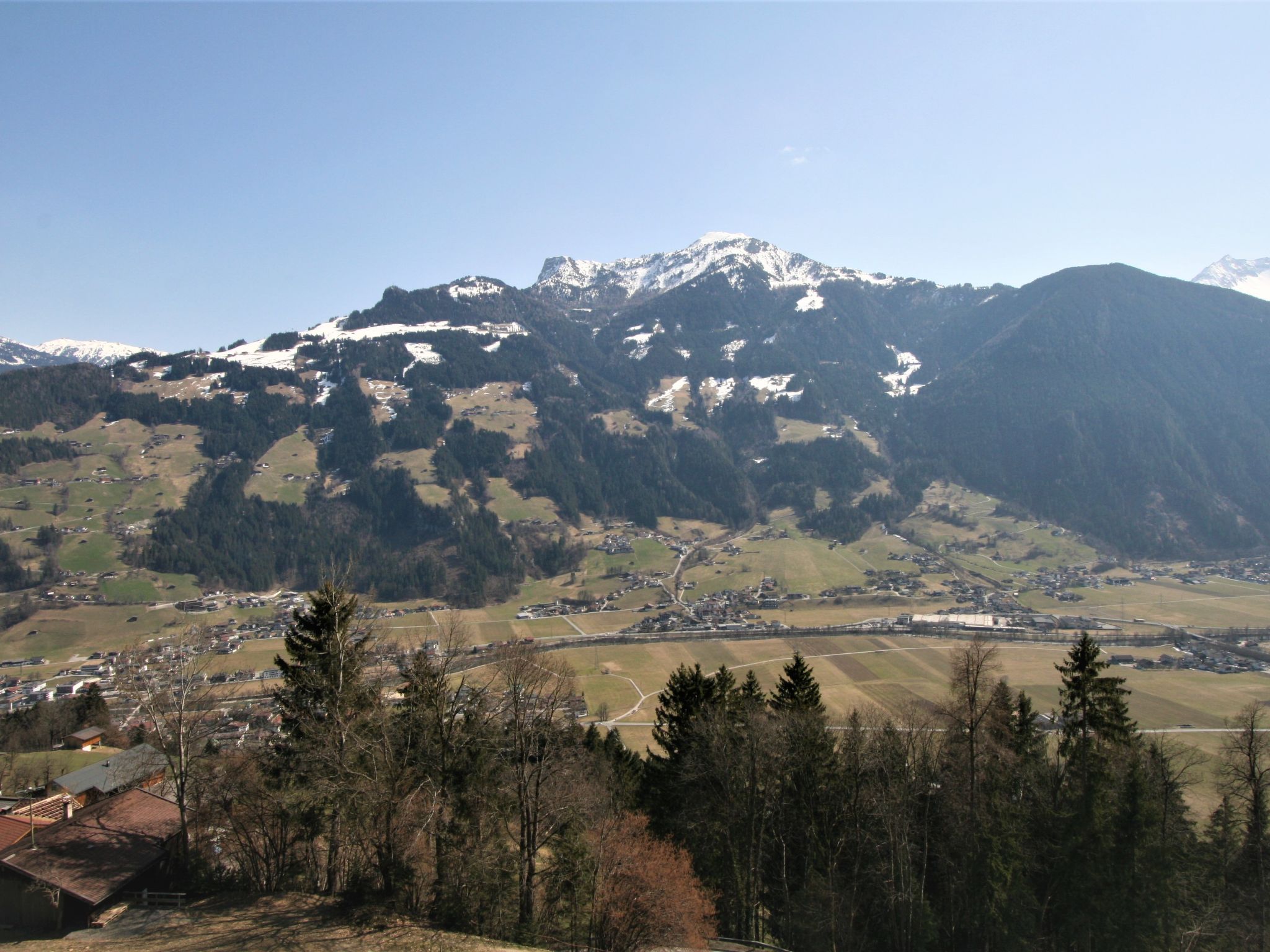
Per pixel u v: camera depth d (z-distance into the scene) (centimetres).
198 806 4091
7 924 3525
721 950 3922
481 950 3272
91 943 3200
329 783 3459
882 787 4084
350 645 3978
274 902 3697
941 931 3975
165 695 4053
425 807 3625
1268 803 3938
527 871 3712
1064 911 3778
